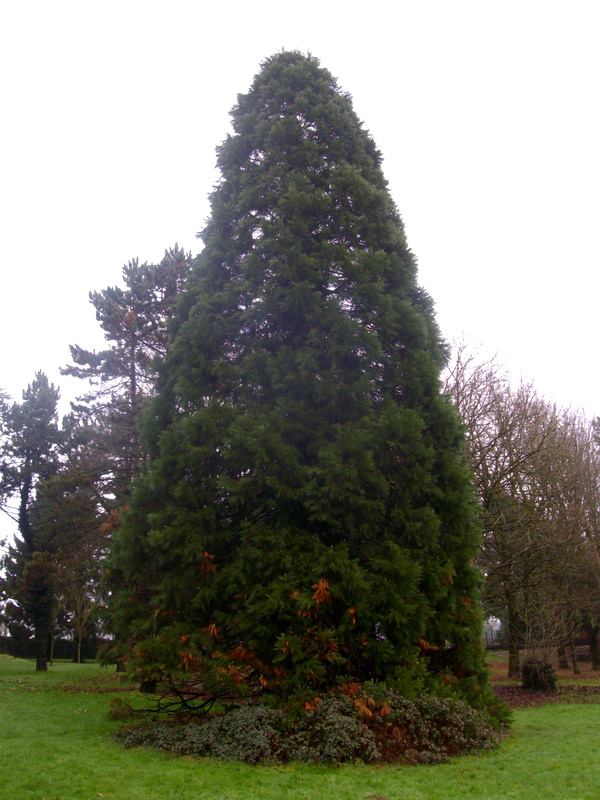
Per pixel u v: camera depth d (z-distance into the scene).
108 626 11.75
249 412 11.23
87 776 7.41
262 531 10.38
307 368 11.16
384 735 8.65
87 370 22.20
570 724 12.52
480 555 20.25
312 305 11.55
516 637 22.06
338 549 10.09
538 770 8.01
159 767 7.87
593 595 23.59
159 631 10.34
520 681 22.58
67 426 29.61
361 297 11.89
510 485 20.56
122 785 7.06
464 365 21.91
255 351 11.71
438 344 13.44
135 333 21.47
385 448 10.96
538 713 14.57
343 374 11.41
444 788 7.11
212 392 11.86
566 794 6.91
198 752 8.60
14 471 30.61
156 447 12.27
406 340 12.18
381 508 10.42
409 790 6.98
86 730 10.79
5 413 31.02
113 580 11.99
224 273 12.84
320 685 9.49
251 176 13.16
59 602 33.59
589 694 18.88
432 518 10.70
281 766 7.96
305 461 10.92
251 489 10.45
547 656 20.44
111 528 18.72
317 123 13.73
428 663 10.59
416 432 10.94
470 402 21.33
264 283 12.05
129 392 21.97
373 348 11.34
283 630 9.82
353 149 13.95
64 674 26.25
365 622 9.66
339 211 12.73
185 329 12.18
